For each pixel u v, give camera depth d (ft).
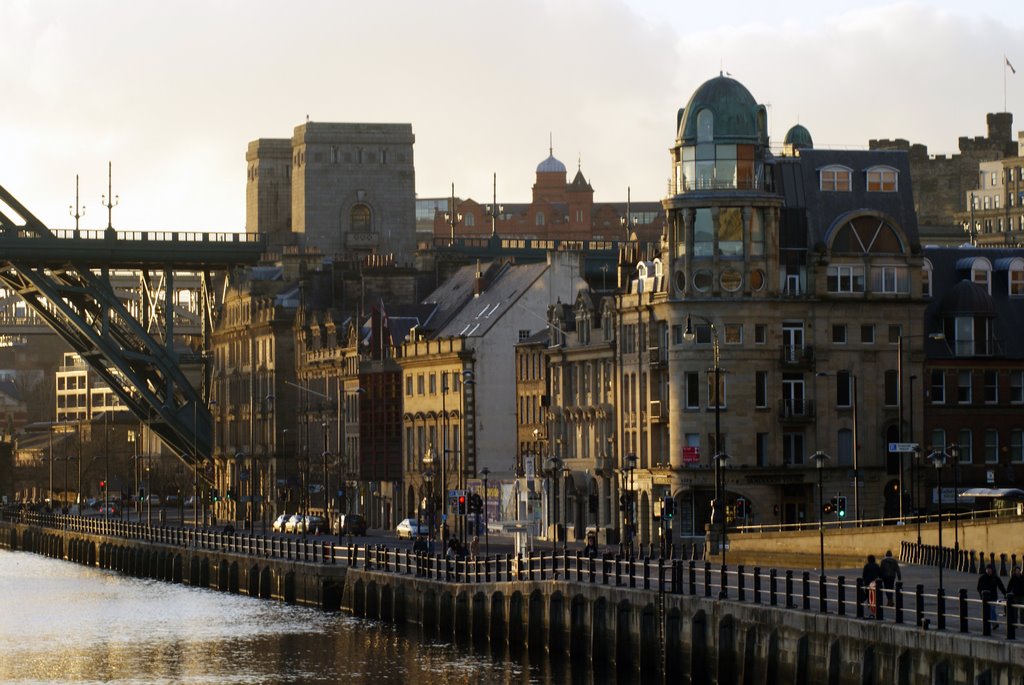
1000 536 474.08
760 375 636.48
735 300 634.84
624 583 451.53
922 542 491.72
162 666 499.92
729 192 634.84
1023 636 326.44
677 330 639.35
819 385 639.76
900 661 339.77
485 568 517.55
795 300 638.53
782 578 403.13
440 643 516.32
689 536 636.07
